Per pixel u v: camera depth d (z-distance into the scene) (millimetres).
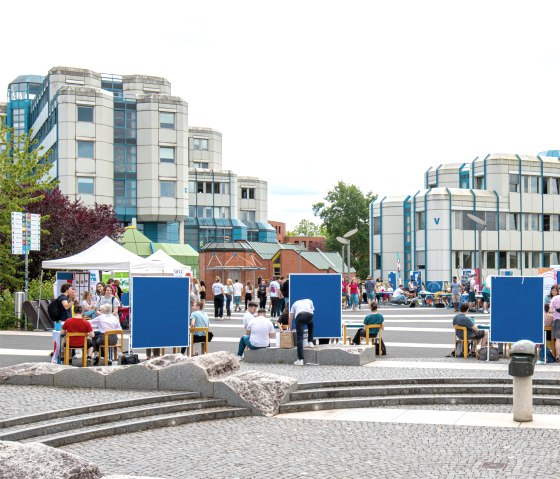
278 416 14250
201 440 12219
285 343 19297
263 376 14961
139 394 14594
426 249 62375
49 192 42469
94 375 15445
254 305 19938
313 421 13750
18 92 111438
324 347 19266
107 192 71625
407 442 11938
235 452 11359
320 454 11195
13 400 13953
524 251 65250
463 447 11516
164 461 10828
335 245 114438
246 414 14305
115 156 72500
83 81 82812
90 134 70562
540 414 14102
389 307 46094
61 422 12383
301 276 20797
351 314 37938
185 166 74812
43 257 39500
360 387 15836
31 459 7633
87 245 41562
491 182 64938
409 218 65438
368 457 10977
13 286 32938
